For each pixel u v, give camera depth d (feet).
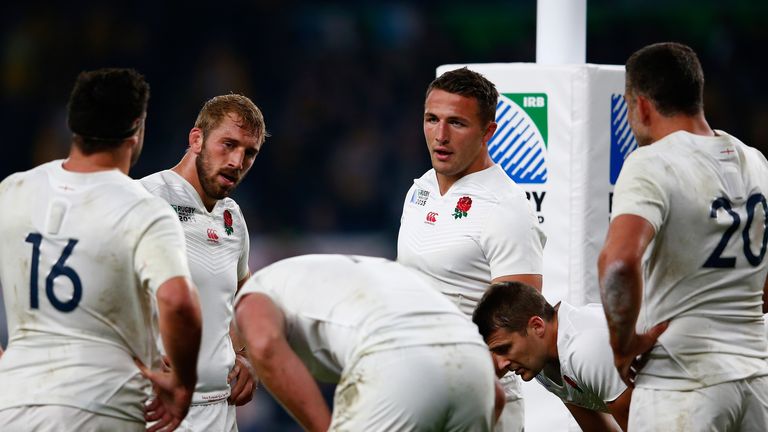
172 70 186.19
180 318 42.34
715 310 46.32
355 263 46.09
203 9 187.93
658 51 47.55
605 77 67.56
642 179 45.34
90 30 187.62
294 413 43.52
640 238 44.27
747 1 174.70
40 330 43.68
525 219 54.49
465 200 55.47
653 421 46.50
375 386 42.04
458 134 55.01
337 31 187.93
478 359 43.57
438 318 43.75
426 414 42.14
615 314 44.45
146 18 187.73
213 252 56.54
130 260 43.24
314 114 182.29
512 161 68.33
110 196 43.62
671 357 46.21
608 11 175.42
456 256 55.16
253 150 56.65
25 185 44.88
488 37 184.24
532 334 50.55
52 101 185.57
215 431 56.29
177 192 55.93
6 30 187.52
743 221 46.34
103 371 43.29
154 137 180.34
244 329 44.34
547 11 72.49
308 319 44.42
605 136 67.82
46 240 43.57
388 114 182.70
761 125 173.27
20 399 42.86
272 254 163.43
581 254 67.31
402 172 177.88
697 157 46.19
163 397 44.70
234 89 184.03
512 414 56.08
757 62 174.91
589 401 54.54
